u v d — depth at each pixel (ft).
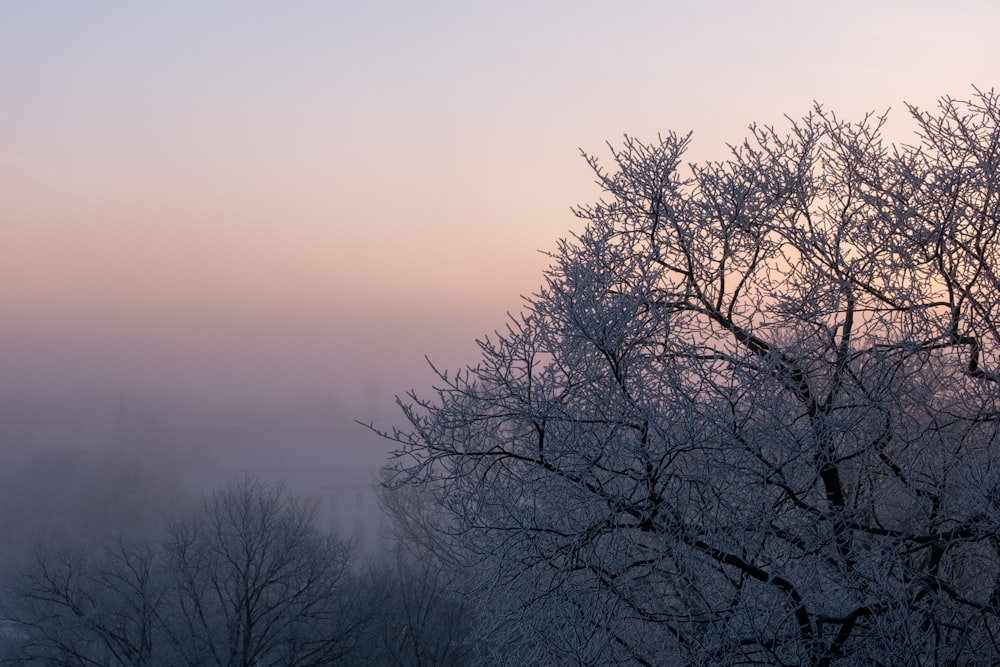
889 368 26.50
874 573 24.63
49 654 78.07
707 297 28.53
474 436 27.25
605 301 27.55
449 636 74.33
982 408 26.22
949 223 27.07
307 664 79.46
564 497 26.03
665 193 28.71
